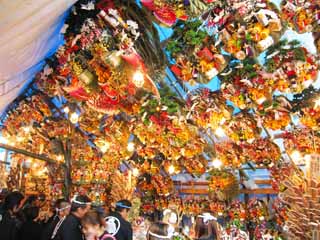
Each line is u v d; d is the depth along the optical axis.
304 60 4.17
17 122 6.70
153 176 10.01
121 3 3.58
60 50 3.98
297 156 5.05
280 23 3.45
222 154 6.93
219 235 5.00
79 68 4.17
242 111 5.71
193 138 6.53
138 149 7.83
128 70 3.72
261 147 6.39
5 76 2.90
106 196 7.91
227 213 8.36
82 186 8.64
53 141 7.93
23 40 2.21
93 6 3.37
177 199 9.90
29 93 6.23
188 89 5.56
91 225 3.05
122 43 3.57
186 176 10.47
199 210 8.85
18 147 7.91
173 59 4.11
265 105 4.68
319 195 1.80
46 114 6.54
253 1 3.41
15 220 4.47
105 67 4.07
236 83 4.59
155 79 4.45
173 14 3.24
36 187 9.12
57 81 4.92
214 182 8.16
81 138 8.71
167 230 3.68
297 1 3.34
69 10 3.33
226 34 3.60
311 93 5.00
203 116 5.36
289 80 4.23
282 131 6.13
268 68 4.30
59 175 9.05
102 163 8.62
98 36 3.60
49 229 4.27
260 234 7.28
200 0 3.17
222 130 5.86
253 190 8.71
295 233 1.84
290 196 1.90
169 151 6.86
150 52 4.11
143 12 3.66
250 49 3.61
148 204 10.02
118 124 6.94
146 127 6.22
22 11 1.73
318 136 5.34
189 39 3.81
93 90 4.43
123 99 5.07
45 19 2.20
